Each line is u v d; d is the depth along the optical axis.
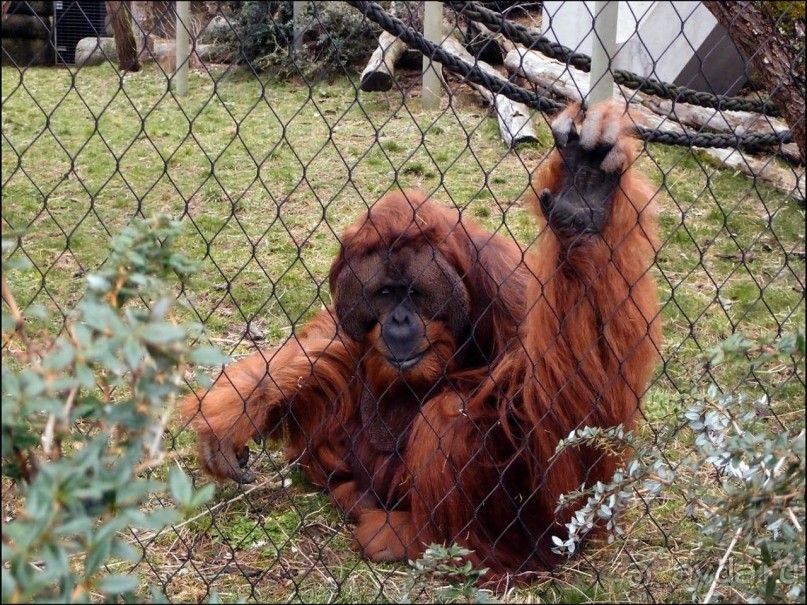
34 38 13.77
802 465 2.38
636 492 3.13
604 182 2.85
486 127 8.59
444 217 3.31
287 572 3.15
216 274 5.86
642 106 8.07
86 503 1.88
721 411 2.73
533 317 2.98
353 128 8.84
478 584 3.08
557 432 3.02
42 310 2.06
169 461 3.80
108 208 7.07
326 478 3.71
